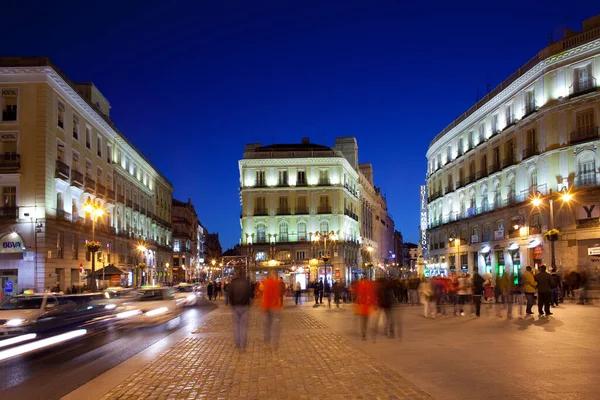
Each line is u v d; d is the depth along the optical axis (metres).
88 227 45.84
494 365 10.05
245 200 70.88
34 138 38.91
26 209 38.34
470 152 54.16
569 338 13.70
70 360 12.70
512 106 46.31
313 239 68.88
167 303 22.94
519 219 44.00
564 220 38.44
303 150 73.69
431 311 21.86
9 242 37.91
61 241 41.25
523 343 12.91
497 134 47.97
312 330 17.62
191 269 112.25
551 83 40.47
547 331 15.33
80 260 44.62
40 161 38.72
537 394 7.71
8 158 38.62
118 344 15.58
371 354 11.94
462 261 55.41
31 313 16.17
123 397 8.56
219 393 8.62
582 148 38.00
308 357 11.90
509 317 20.05
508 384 8.40
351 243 74.44
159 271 76.50
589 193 37.03
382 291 14.98
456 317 21.03
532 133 43.12
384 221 121.25
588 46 38.06
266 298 14.76
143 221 67.62
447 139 60.53
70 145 43.62
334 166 71.81
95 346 15.18
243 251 69.69
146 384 9.50
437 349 12.30
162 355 12.90
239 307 13.54
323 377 9.56
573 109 38.84
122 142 57.62
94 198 48.47
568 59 39.38
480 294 21.25
